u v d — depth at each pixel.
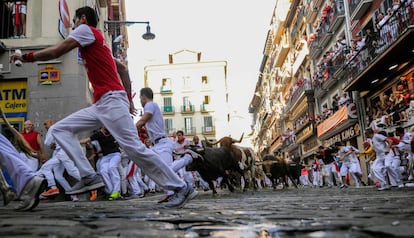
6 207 5.16
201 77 61.72
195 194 4.35
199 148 9.89
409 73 17.11
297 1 36.47
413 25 14.62
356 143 24.08
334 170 18.83
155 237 1.92
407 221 2.38
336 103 25.67
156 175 4.19
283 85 44.97
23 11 12.16
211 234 2.01
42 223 2.62
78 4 12.77
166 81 61.81
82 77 11.91
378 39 18.36
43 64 11.74
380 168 11.33
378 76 19.33
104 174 8.86
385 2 18.88
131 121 4.09
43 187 4.01
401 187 11.44
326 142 29.81
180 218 2.92
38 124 11.48
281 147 49.66
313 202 5.15
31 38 11.91
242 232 2.07
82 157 4.18
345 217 2.75
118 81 4.15
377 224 2.26
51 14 12.16
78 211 3.89
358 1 21.47
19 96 11.72
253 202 5.62
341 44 23.62
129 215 3.25
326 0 27.81
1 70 11.59
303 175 27.81
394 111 17.94
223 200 6.65
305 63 34.91
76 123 4.07
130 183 10.81
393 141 12.23
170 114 60.59
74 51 11.85
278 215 3.07
